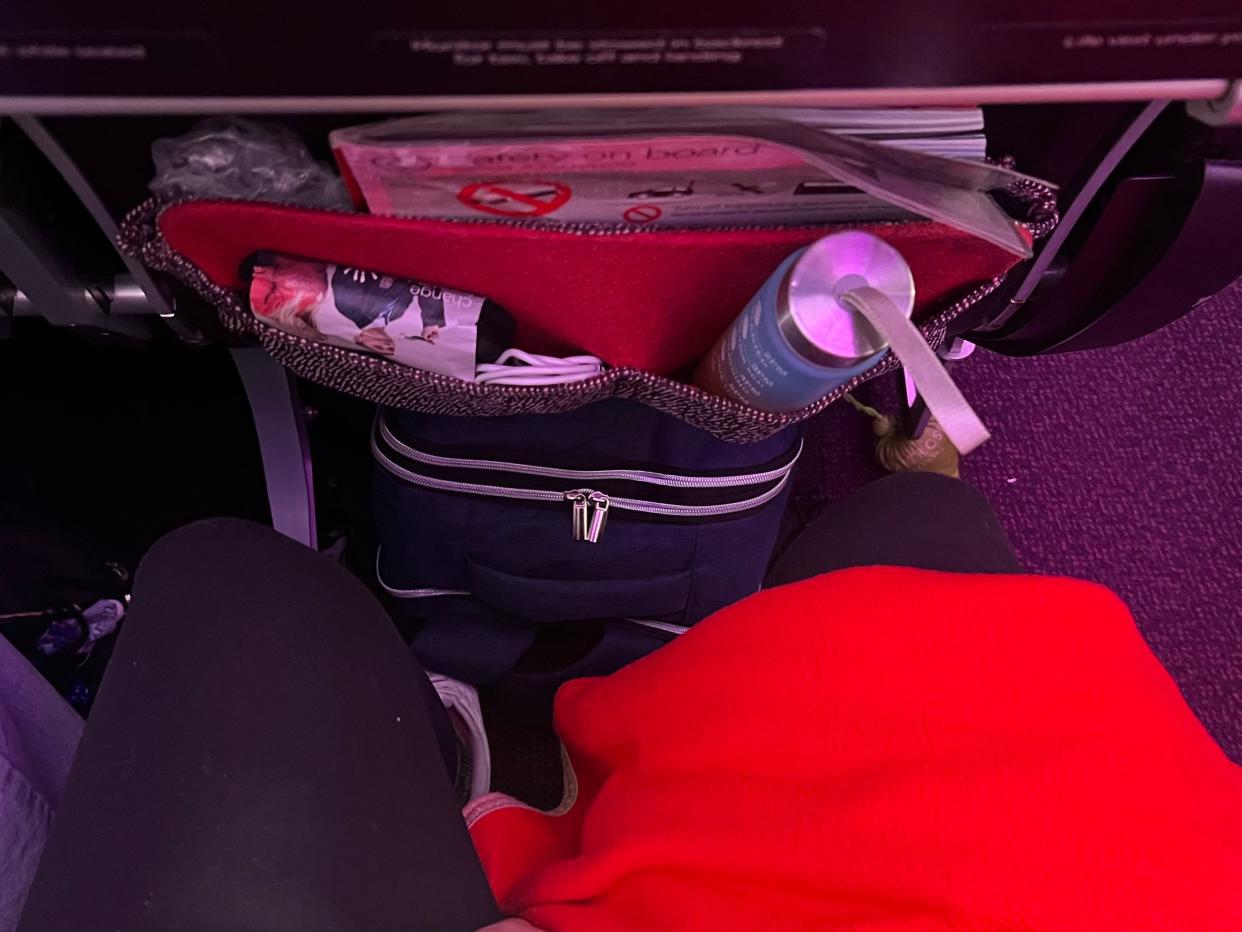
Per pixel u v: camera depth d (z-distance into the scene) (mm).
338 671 577
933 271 594
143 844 491
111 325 679
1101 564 1239
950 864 440
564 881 563
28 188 533
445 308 579
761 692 565
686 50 421
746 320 569
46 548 893
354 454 1122
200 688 545
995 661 510
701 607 942
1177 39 426
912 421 1171
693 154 481
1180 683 1199
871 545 794
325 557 656
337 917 477
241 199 497
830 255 507
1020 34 422
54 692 718
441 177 500
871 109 496
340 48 410
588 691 750
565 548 869
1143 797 435
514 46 415
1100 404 1296
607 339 679
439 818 556
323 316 572
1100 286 698
